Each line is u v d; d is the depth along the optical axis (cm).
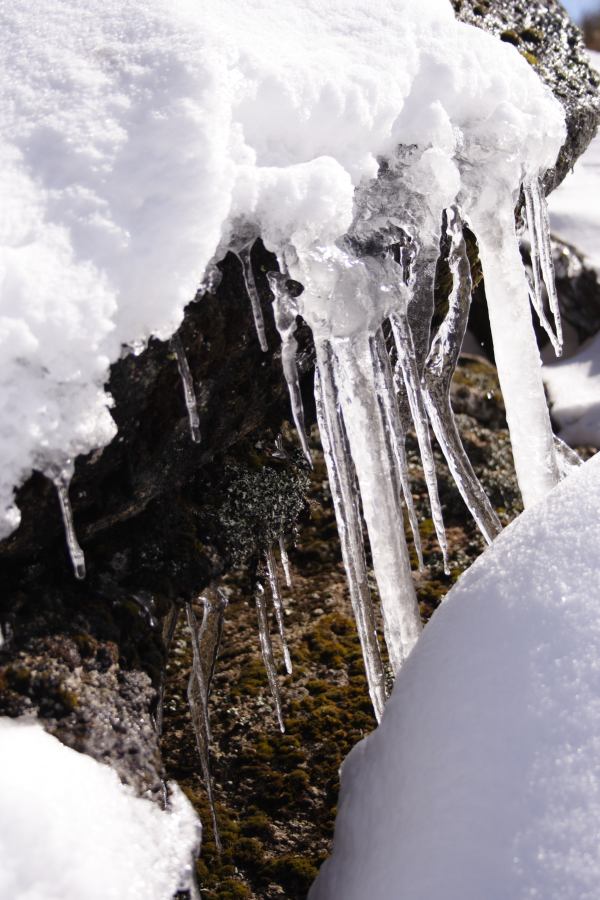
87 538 160
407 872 136
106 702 147
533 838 129
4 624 145
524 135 187
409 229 174
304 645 281
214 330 157
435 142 173
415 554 313
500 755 139
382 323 178
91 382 136
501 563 166
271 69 154
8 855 121
